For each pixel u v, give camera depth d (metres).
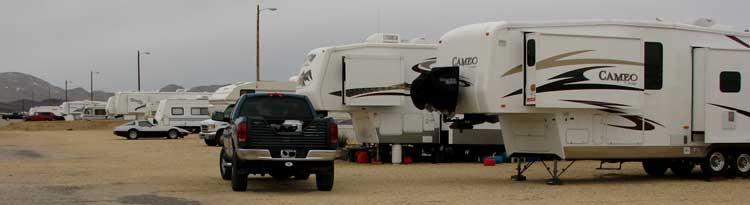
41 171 17.11
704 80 14.57
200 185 13.88
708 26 15.11
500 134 20.30
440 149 20.36
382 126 19.91
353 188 13.48
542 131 13.85
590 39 13.44
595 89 13.45
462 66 13.77
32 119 84.88
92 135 45.00
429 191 12.97
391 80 19.50
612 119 13.89
